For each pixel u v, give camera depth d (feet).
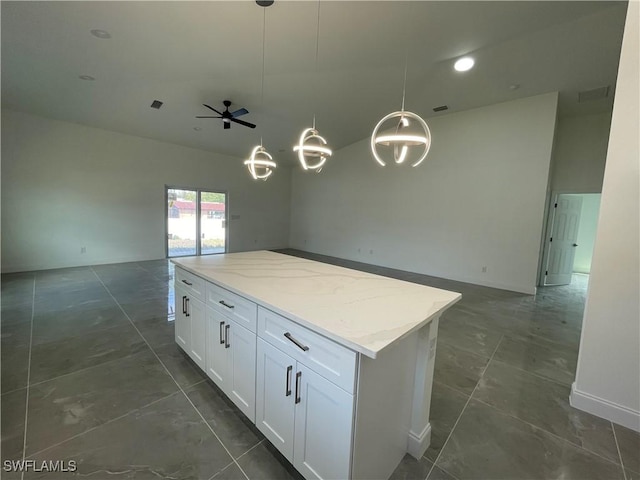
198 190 24.22
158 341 8.85
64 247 18.12
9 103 15.15
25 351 8.00
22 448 4.82
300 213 30.01
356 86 14.61
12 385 6.51
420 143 6.34
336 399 3.66
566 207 18.69
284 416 4.51
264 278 6.24
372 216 23.27
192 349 7.22
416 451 4.91
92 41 10.31
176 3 8.56
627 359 5.73
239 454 4.90
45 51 10.82
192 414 5.78
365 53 11.56
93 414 5.69
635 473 4.75
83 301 12.21
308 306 4.52
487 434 5.55
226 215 26.20
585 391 6.23
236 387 5.62
